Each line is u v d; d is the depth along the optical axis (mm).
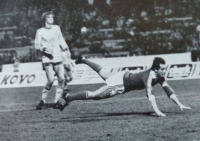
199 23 16938
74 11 17484
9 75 12578
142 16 17109
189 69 11578
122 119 5441
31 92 10344
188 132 4387
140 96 8023
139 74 5453
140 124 5004
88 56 17203
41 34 6828
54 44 6887
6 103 8359
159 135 4324
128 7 17266
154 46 16844
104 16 17422
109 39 17219
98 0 17422
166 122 5016
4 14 18406
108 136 4477
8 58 17734
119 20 17266
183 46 16766
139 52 16938
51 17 6820
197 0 17141
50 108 6980
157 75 5480
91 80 11461
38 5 18016
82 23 17406
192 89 8938
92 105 7062
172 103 6789
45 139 4574
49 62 6859
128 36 17141
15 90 11055
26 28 18234
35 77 12477
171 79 11539
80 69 11695
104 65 14695
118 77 5609
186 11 16969
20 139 4703
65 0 17531
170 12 17125
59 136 4656
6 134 5020
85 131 4820
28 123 5605
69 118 5805
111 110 6340
